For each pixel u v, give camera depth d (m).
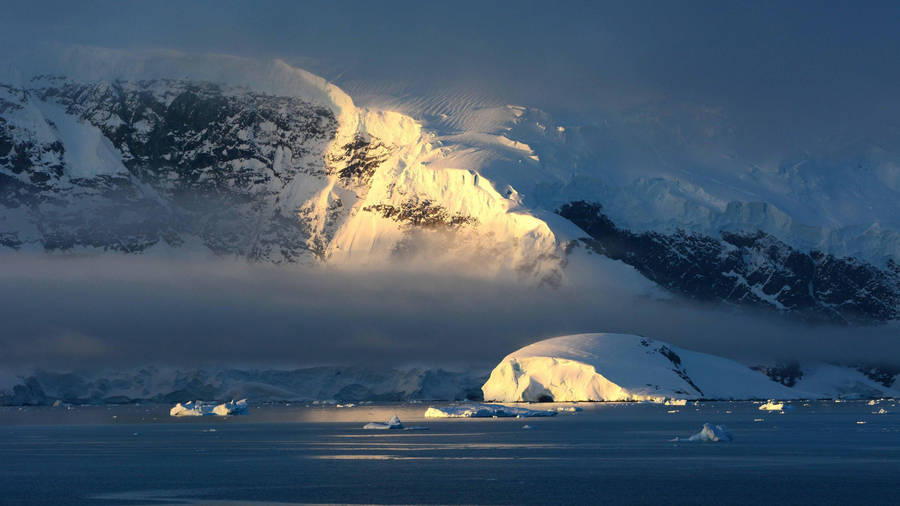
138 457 187.38
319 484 138.75
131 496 130.75
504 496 126.25
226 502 124.06
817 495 124.62
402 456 179.25
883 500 120.25
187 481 145.00
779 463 160.62
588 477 143.88
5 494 134.00
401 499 124.56
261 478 146.88
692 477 143.12
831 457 170.12
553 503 120.75
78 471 161.25
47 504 125.06
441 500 123.50
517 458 173.88
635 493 127.81
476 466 160.12
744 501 120.88
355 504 121.25
